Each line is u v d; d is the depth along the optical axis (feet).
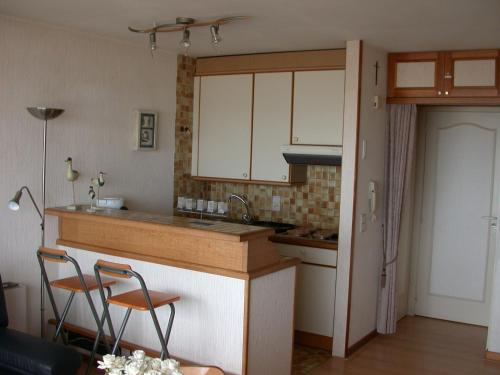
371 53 15.31
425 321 18.78
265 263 12.03
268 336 12.19
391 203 16.65
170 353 12.69
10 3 12.04
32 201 13.84
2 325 11.75
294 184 17.31
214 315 11.92
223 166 17.95
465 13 11.72
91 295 14.10
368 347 16.19
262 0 11.16
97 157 15.48
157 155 17.33
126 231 13.33
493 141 17.99
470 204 18.38
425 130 18.88
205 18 12.78
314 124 16.17
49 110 13.16
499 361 15.44
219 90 17.90
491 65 15.03
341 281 15.21
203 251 12.05
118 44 15.78
